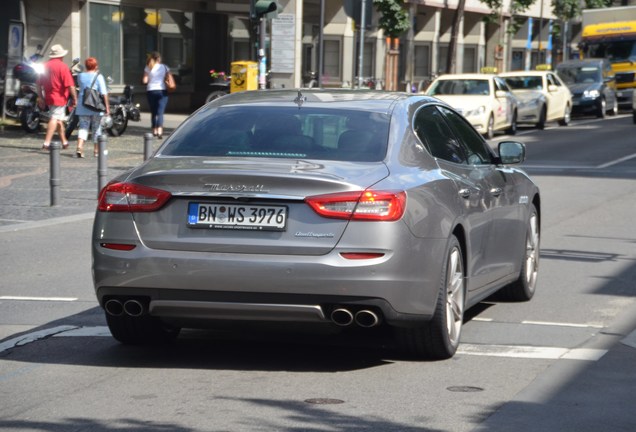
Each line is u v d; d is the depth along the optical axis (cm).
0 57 5228
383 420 1046
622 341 1405
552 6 10325
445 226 1262
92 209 2798
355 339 1418
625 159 4538
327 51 7831
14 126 5097
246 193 1180
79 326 1502
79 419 1049
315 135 1285
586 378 1215
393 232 1173
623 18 8475
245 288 1176
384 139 1275
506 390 1163
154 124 4859
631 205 3011
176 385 1183
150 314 1230
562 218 2736
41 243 2289
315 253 1170
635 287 1820
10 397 1134
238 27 7331
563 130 6519
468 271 1362
